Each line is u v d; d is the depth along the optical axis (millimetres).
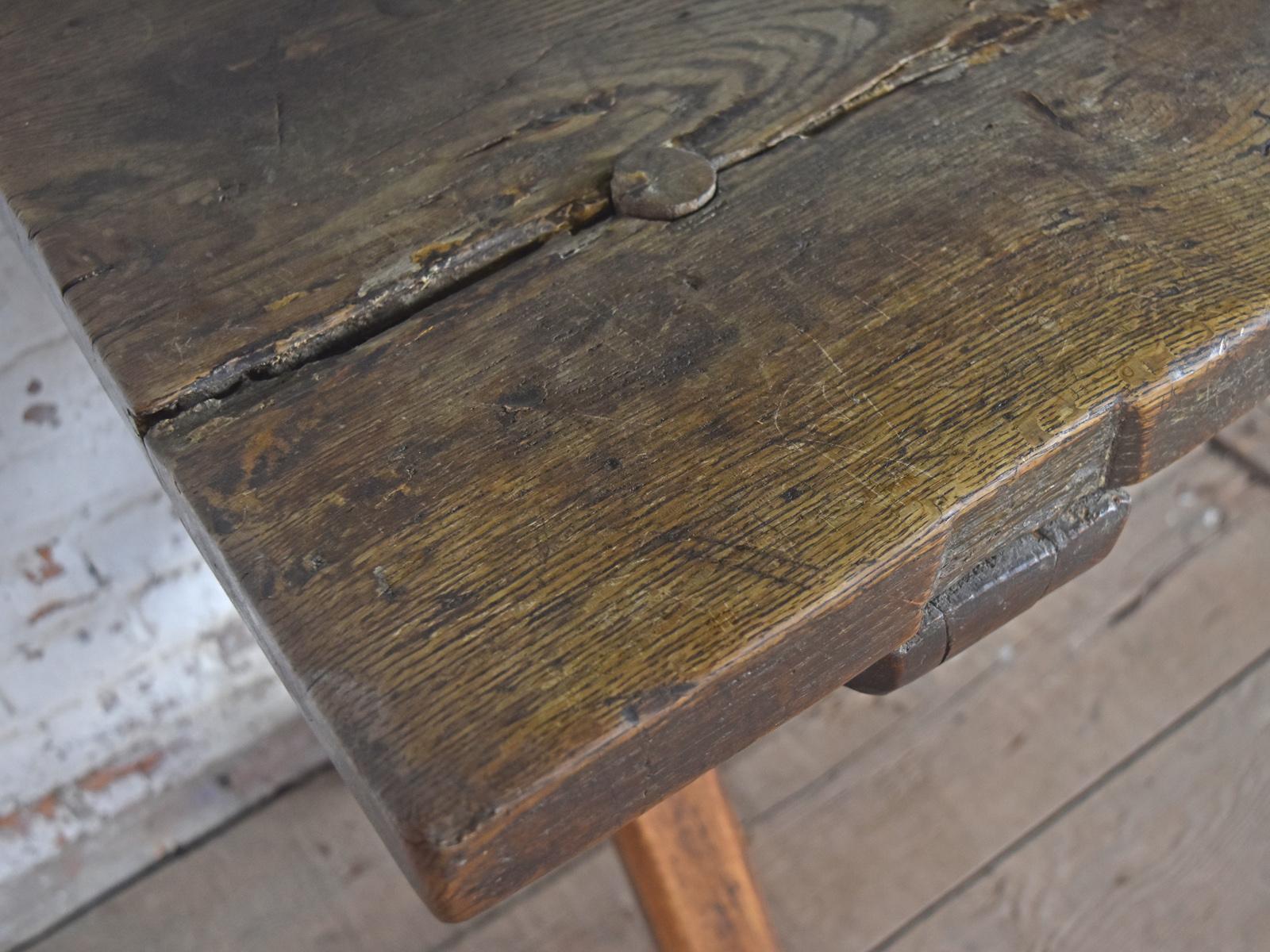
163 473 585
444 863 449
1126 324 579
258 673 1463
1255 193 642
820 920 1365
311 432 575
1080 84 709
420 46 766
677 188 654
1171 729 1474
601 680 476
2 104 750
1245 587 1580
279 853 1471
